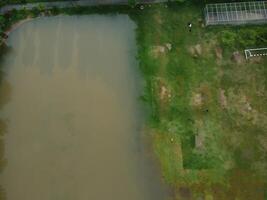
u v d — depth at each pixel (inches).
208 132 968.9
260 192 931.3
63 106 991.6
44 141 965.8
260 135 968.9
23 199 928.3
